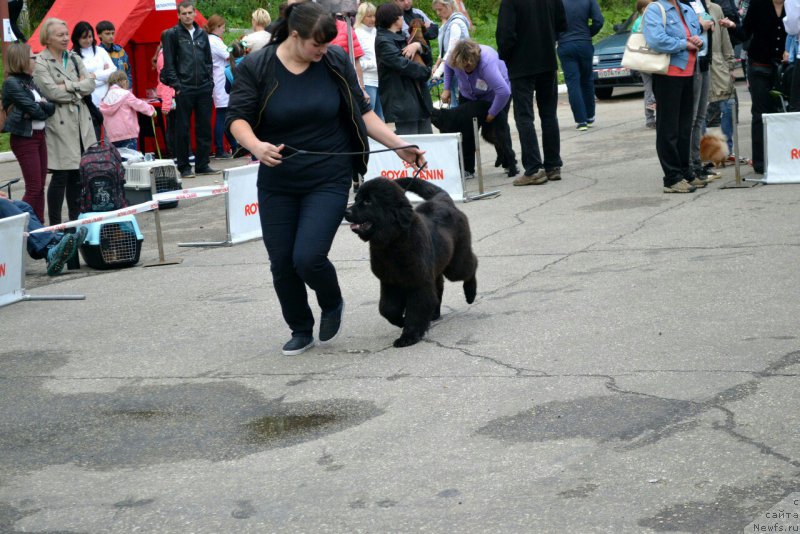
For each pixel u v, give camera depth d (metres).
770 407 4.39
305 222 5.60
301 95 5.50
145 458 4.56
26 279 8.88
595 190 10.63
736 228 8.16
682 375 4.91
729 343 5.34
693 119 9.86
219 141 16.11
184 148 14.16
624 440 4.19
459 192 10.68
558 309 6.36
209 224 11.09
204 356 6.11
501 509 3.68
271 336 6.44
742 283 6.50
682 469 3.86
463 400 4.89
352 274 7.96
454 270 6.36
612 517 3.53
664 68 9.36
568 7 15.34
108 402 5.39
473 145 11.87
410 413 4.79
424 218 6.01
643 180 10.95
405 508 3.78
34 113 9.61
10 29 16.03
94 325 7.07
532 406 4.70
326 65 5.57
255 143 5.29
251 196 9.95
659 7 9.27
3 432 5.04
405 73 11.19
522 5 10.85
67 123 10.15
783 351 5.12
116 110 13.09
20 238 7.89
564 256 7.85
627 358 5.26
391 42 11.10
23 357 6.39
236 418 4.99
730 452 3.97
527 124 11.20
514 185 11.41
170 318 7.11
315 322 6.64
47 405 5.41
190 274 8.57
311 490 4.03
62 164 10.16
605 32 29.17
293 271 5.79
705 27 9.59
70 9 15.74
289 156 5.40
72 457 4.65
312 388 5.32
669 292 6.48
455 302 6.84
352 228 5.39
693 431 4.21
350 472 4.17
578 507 3.63
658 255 7.54
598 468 3.95
